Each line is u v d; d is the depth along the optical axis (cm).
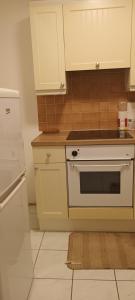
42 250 225
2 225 126
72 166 234
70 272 197
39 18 235
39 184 243
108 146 227
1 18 268
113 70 270
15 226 146
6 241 131
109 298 171
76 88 277
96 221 250
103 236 244
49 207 247
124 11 227
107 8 228
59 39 238
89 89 276
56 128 288
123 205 239
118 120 277
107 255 215
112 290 178
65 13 232
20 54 276
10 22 269
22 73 280
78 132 275
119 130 273
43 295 175
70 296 174
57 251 223
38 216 251
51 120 287
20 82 282
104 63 239
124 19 229
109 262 206
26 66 278
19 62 278
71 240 239
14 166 147
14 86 284
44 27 236
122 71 270
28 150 296
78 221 251
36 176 241
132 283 184
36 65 245
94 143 227
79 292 177
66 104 281
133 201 237
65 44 238
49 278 191
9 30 271
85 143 227
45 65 244
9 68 280
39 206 248
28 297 173
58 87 248
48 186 242
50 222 254
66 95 279
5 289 129
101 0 227
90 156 231
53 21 234
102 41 235
